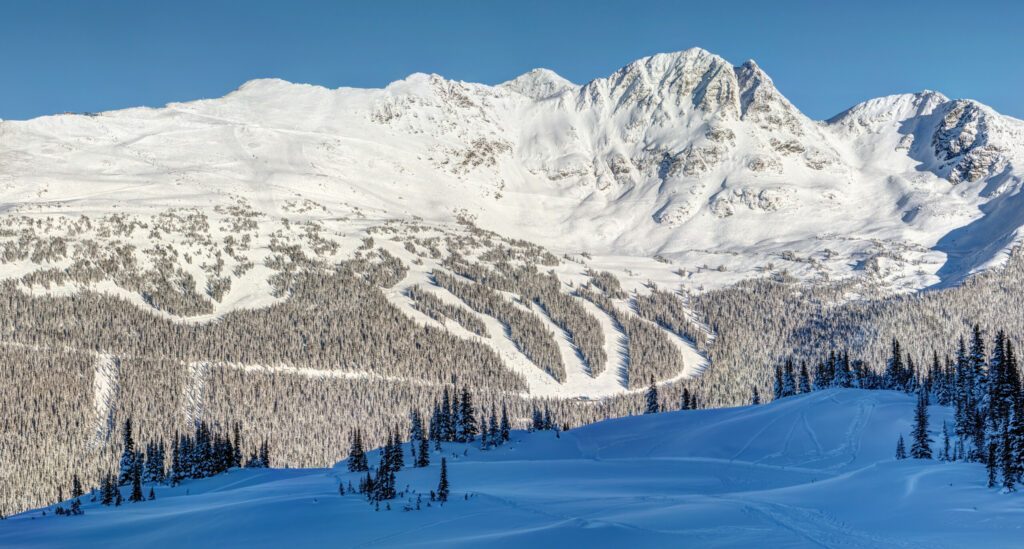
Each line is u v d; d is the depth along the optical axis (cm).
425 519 8256
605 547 6744
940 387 15850
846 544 6569
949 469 9725
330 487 11150
